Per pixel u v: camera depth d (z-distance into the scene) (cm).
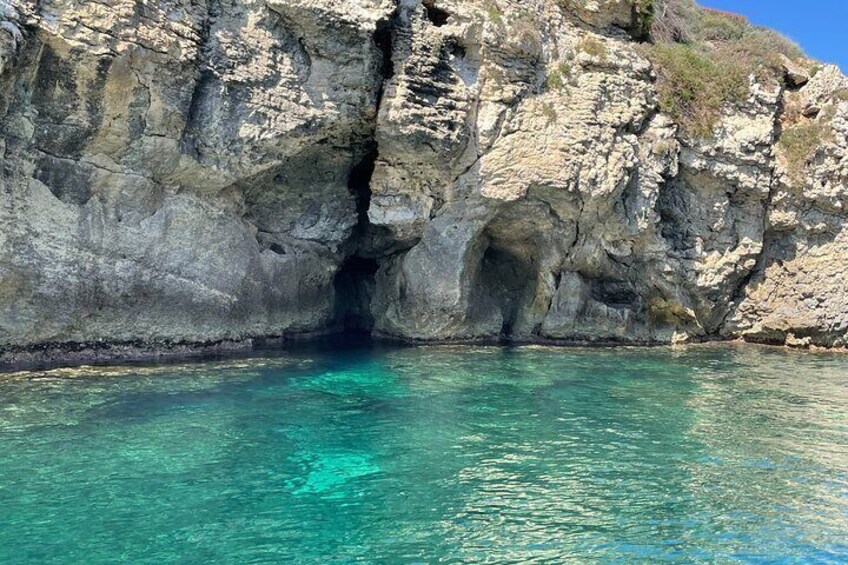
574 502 779
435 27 1617
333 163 1695
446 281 1792
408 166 1692
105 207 1324
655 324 2055
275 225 1702
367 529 695
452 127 1652
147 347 1417
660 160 1898
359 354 1641
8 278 1206
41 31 1130
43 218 1245
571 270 1936
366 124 1611
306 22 1434
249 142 1438
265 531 682
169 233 1413
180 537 660
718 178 2005
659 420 1132
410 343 1862
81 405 1048
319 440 960
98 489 756
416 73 1593
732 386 1428
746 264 2094
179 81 1306
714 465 912
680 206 2031
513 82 1716
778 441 1026
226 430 977
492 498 783
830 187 2088
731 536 701
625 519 737
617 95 1817
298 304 1770
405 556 642
